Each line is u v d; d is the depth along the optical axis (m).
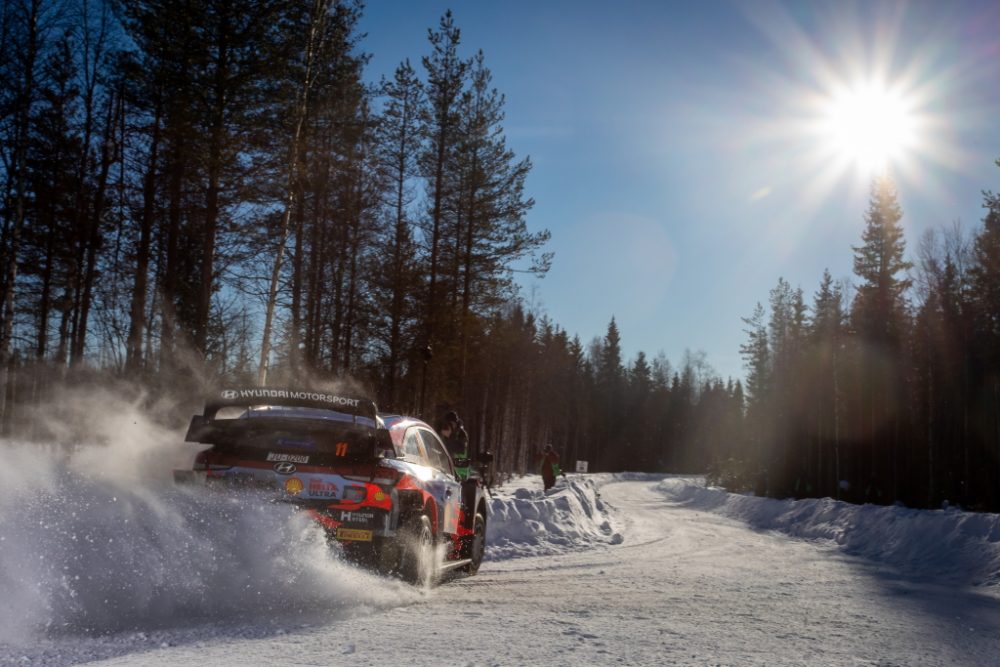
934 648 5.84
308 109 22.52
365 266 27.36
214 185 18.33
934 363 37.19
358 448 6.88
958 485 36.41
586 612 6.82
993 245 31.91
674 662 4.82
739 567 11.77
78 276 26.11
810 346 52.81
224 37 18.55
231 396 6.98
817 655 5.31
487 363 39.25
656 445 120.44
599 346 109.62
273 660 4.46
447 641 5.18
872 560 13.80
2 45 21.91
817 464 49.94
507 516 14.80
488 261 31.95
